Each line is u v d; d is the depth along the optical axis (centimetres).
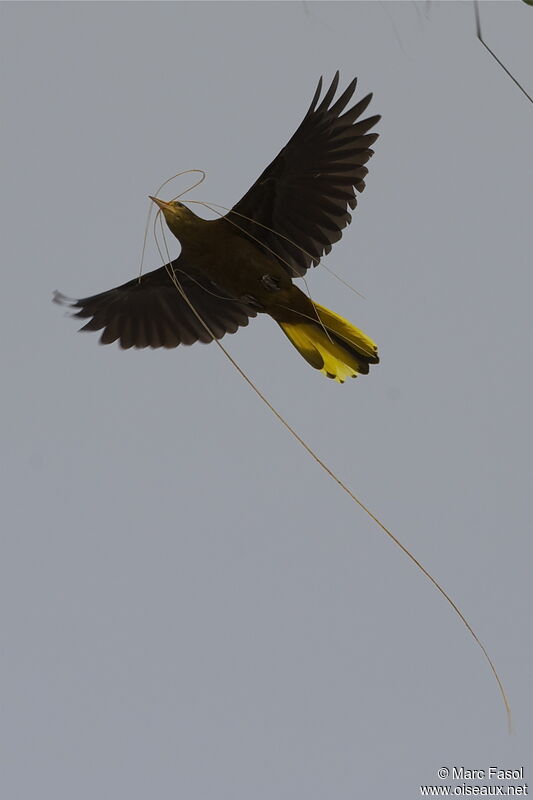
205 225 1094
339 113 1112
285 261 1153
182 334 1298
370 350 1104
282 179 1134
